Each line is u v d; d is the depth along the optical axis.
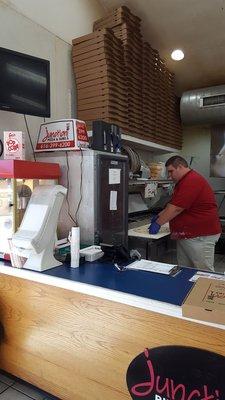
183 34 3.68
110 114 2.90
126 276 1.49
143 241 2.73
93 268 1.62
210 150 4.89
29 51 2.57
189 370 1.16
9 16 2.38
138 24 3.32
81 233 2.00
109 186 2.14
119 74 3.03
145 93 3.55
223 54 3.91
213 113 4.21
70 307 1.45
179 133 4.76
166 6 3.34
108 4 3.46
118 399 1.35
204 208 2.63
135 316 1.27
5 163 1.64
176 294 1.25
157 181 3.88
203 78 4.45
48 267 1.60
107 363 1.36
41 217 1.58
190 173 2.63
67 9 2.99
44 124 2.14
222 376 1.09
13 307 1.68
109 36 2.89
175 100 4.52
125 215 2.37
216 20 3.40
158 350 1.21
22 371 1.70
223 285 1.26
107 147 2.20
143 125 3.55
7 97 1.90
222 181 5.04
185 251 2.78
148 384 1.25
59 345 1.52
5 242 1.76
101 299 1.35
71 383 1.50
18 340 1.69
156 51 3.75
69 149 2.01
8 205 1.75
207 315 1.05
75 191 2.02
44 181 1.93
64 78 2.97
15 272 1.62
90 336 1.40
